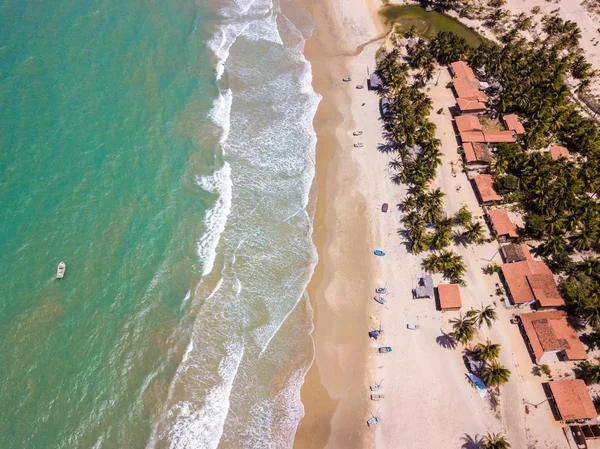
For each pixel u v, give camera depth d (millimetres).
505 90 89438
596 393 58438
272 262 70375
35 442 50562
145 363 57625
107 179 73750
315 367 61312
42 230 66250
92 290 62125
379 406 58469
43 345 56750
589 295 63281
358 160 85188
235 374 58844
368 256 72438
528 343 62594
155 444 52500
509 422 56844
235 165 81188
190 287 65125
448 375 60656
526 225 73000
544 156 79312
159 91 88875
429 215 72625
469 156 81438
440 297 65938
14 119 78250
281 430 55969
